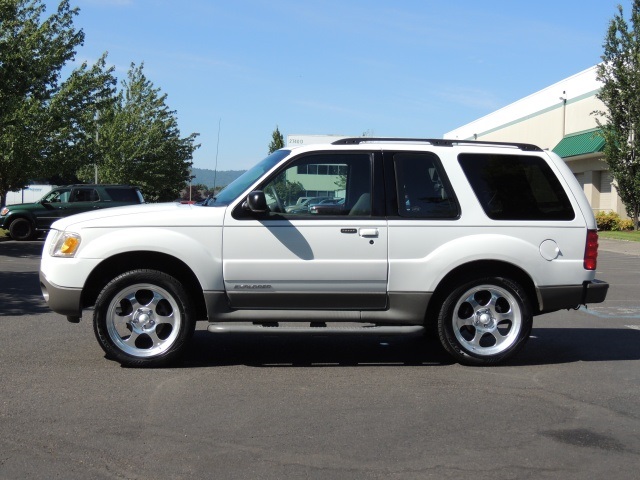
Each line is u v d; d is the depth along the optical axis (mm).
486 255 6570
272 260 6469
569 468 4340
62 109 25891
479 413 5391
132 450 4516
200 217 6449
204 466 4273
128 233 6395
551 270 6711
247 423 5070
